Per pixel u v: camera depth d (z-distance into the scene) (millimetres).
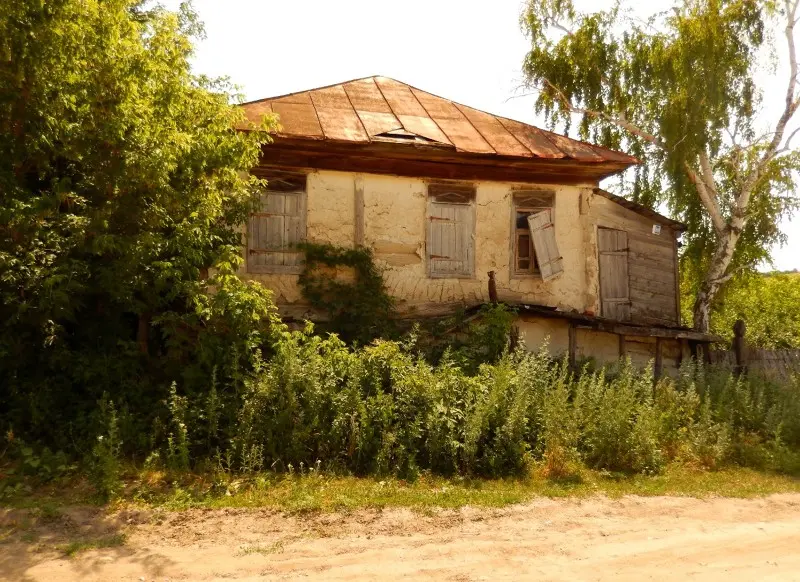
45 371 8148
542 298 12680
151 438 7414
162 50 8039
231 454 7336
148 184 7730
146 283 7844
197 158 8109
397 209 12070
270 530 5820
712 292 16500
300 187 11695
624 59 17938
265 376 8008
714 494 7395
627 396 8875
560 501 6934
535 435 8398
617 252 13508
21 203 7020
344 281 11734
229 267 8250
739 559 5516
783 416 9961
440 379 8477
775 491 7609
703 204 17703
